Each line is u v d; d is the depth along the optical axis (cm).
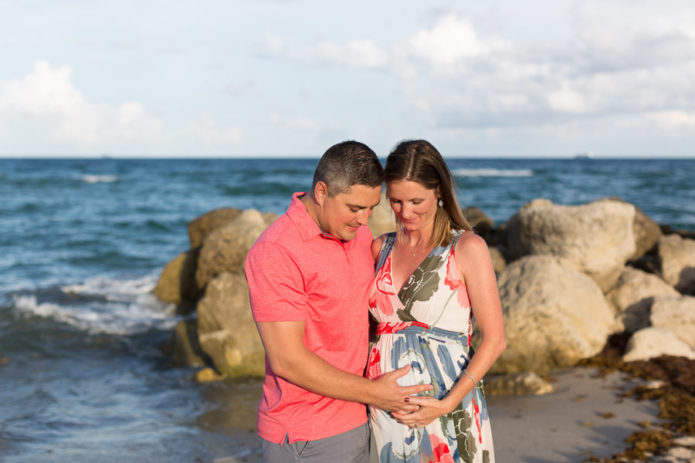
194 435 512
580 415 494
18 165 10169
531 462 415
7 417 574
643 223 853
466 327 268
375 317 279
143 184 4219
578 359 615
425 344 263
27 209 2677
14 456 476
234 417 555
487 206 2647
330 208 237
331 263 244
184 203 3023
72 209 2706
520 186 4044
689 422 463
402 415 252
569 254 718
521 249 787
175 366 737
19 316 891
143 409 588
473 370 252
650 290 695
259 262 240
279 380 250
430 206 258
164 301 1006
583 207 725
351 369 254
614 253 715
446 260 261
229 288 699
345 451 251
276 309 236
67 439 512
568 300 628
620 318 676
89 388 661
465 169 7875
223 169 7525
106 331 859
